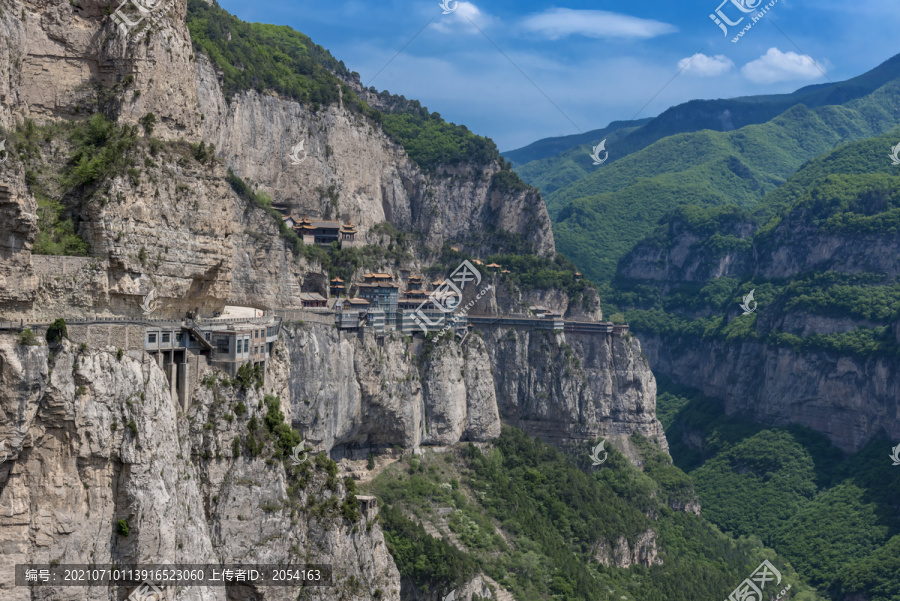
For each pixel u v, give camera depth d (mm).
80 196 91062
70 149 93125
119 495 82375
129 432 82812
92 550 80000
